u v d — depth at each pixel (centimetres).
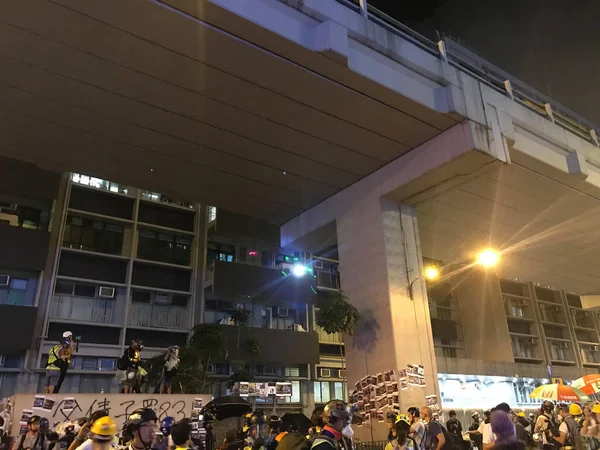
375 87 1623
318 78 1577
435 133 1884
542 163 2075
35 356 2578
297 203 2438
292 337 3381
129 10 1302
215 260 3272
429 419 946
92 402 1036
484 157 1798
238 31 1394
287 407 3325
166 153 1964
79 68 1503
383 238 2030
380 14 1798
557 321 4991
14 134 1808
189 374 2345
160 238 3322
